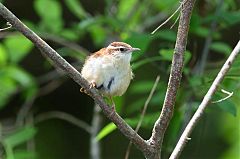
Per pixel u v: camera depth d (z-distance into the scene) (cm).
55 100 1736
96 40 1375
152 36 954
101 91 859
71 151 1695
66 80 1742
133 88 1229
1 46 1341
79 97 1752
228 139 1488
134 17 1428
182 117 1030
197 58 1330
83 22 1194
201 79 989
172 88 677
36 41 668
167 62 1065
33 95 1491
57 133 1705
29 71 1705
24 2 1678
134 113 1402
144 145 705
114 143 1678
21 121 1335
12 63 1355
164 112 689
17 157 1175
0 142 1199
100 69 837
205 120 1348
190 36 1297
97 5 1678
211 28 1116
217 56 1449
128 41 927
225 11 1084
